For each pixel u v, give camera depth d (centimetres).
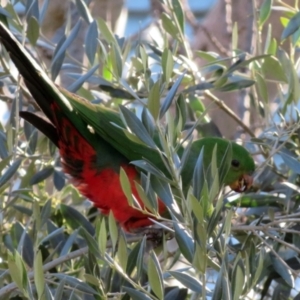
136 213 819
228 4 1123
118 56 783
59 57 818
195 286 610
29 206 894
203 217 565
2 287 695
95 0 1130
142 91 891
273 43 916
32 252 768
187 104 928
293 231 702
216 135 938
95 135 829
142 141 618
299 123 787
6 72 829
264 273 739
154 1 1113
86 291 620
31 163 835
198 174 617
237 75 908
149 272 551
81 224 815
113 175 827
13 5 846
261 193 841
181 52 1058
